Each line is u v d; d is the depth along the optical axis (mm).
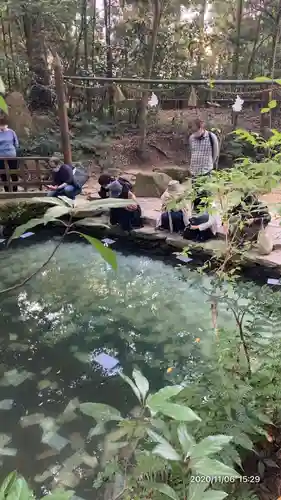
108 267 4852
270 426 1907
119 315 3854
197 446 998
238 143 7512
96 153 8469
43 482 2250
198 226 4676
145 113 8344
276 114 8156
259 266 4176
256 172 1881
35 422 2678
